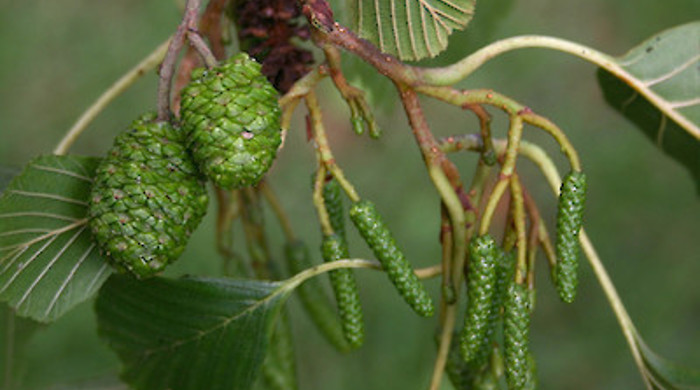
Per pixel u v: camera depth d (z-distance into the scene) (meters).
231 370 0.35
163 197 0.33
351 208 0.35
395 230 0.78
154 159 0.33
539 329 0.76
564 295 0.35
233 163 0.33
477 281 0.35
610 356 0.74
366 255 0.73
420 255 0.76
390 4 0.34
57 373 0.65
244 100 0.33
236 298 0.35
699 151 0.38
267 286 0.35
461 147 0.35
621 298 0.77
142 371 0.36
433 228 0.77
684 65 0.36
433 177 0.35
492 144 0.35
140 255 0.33
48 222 0.34
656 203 0.80
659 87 0.36
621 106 0.38
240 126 0.33
